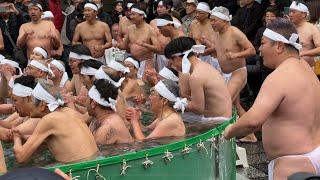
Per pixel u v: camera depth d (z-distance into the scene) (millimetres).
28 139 8875
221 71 15367
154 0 25766
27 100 9453
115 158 8188
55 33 20094
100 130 9641
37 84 9367
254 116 7383
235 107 15062
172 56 11734
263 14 20578
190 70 11836
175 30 18078
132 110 10883
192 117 11922
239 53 14789
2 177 3482
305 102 7531
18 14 22375
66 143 8680
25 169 3463
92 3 20906
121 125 9781
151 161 8664
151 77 14898
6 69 14336
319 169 7559
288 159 7617
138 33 19344
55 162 8672
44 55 15461
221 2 23703
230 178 11781
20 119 11234
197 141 9570
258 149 15266
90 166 7934
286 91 7441
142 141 9750
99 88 9797
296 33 7734
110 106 9805
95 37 20688
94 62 12086
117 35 23203
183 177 9297
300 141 7551
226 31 15062
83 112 11773
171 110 10328
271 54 7812
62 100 9461
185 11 24391
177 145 9078
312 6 16516
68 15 23609
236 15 21266
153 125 11000
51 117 8727
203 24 18234
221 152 10703
